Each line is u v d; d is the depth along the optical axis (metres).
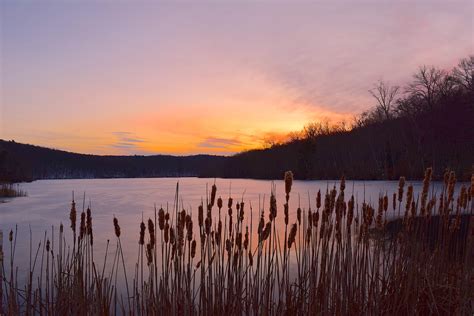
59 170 171.38
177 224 4.05
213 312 4.20
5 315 4.34
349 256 4.44
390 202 18.91
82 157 188.88
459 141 42.47
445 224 4.79
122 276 8.55
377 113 78.94
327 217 4.15
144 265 9.62
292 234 4.12
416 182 35.19
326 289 4.25
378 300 4.34
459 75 52.59
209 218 4.06
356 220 4.76
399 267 4.74
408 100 59.28
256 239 11.46
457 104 46.00
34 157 165.38
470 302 4.11
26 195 42.31
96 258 11.00
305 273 4.40
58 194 45.09
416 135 50.06
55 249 12.53
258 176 92.31
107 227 17.61
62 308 4.53
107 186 72.62
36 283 7.90
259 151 101.62
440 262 4.90
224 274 4.33
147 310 4.18
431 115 49.00
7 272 9.28
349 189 32.22
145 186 70.12
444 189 4.78
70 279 4.87
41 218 22.16
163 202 30.72
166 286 4.07
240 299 4.19
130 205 29.14
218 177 122.50
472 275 4.41
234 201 26.45
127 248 12.54
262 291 4.28
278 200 26.64
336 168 56.38
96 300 4.36
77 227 17.91
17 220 21.38
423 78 57.44
